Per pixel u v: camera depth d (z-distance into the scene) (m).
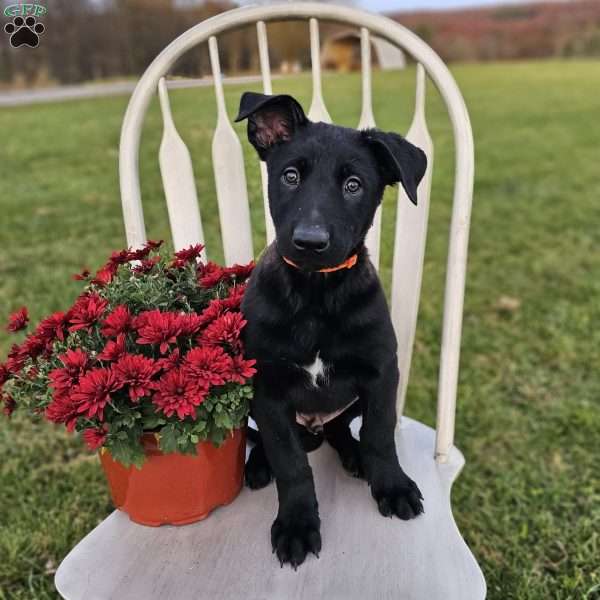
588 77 6.09
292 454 0.67
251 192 0.85
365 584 0.58
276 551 0.61
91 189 2.53
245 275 0.77
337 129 0.68
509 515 1.04
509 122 3.98
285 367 0.66
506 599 0.89
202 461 0.63
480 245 2.09
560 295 1.74
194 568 0.60
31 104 4.25
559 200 2.51
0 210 2.29
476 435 1.23
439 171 2.61
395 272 0.81
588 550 0.96
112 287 0.70
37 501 1.07
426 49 0.75
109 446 0.58
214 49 0.79
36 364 0.64
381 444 0.70
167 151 0.81
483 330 1.58
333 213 0.62
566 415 1.27
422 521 0.65
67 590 0.58
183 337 0.63
